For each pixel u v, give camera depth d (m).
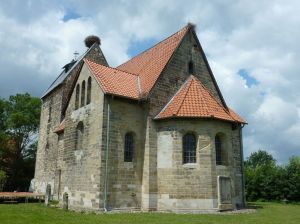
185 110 24.69
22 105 57.22
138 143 25.31
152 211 23.20
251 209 26.58
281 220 19.42
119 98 25.09
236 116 31.81
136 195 24.30
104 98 24.47
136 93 26.45
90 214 20.45
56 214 19.69
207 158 23.86
